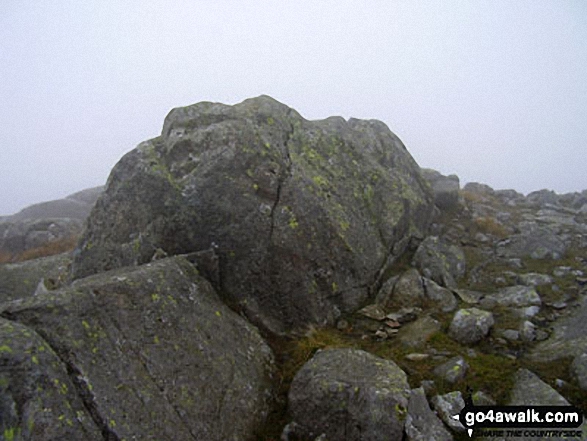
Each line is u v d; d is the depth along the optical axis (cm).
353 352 299
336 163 443
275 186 372
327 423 256
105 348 233
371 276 401
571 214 698
